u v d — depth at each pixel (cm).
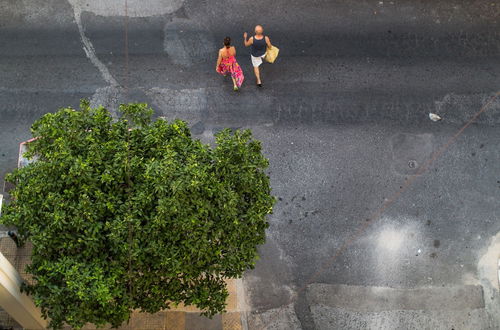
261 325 1105
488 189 1244
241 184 841
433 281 1157
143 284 841
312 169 1242
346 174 1241
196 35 1362
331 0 1420
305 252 1169
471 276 1165
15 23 1346
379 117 1301
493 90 1341
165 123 873
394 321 1125
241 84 1310
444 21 1412
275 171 1236
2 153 1217
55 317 827
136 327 1076
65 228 793
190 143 870
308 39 1375
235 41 1364
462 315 1134
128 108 876
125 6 1378
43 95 1277
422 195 1230
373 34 1391
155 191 800
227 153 838
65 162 795
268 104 1298
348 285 1146
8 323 1023
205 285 876
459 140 1286
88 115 865
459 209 1222
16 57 1310
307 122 1285
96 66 1313
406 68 1355
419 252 1180
